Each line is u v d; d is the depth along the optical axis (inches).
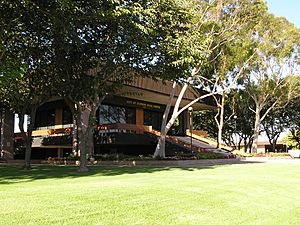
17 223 239.8
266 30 1421.0
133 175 608.7
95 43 697.6
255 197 386.3
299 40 1435.8
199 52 738.8
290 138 2310.5
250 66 1498.5
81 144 746.8
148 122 1649.9
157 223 258.7
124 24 625.0
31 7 577.9
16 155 1531.7
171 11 692.1
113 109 1471.5
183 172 676.7
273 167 827.4
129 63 712.4
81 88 709.9
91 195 350.6
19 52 673.6
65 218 256.8
